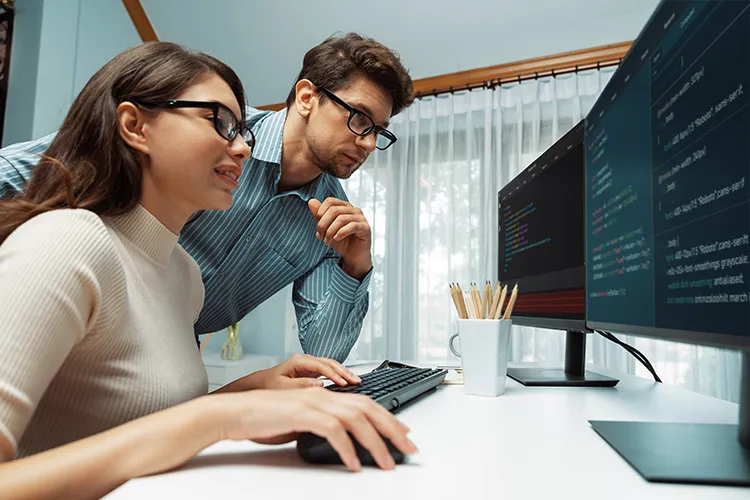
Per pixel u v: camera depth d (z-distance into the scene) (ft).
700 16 1.63
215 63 2.26
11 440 1.30
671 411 2.27
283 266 4.42
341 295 4.25
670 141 1.84
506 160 8.99
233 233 4.06
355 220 3.92
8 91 8.00
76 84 8.50
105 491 1.24
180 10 9.30
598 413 2.21
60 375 1.73
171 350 2.04
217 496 1.12
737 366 7.30
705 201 1.57
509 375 3.57
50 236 1.51
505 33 8.57
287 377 2.43
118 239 1.95
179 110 1.97
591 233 2.87
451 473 1.32
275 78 9.79
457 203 9.16
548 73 8.77
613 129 2.50
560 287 3.52
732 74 1.43
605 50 8.47
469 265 8.87
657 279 1.93
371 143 4.03
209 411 1.34
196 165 1.99
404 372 2.96
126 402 1.80
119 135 1.97
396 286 9.23
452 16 8.47
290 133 4.13
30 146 3.36
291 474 1.28
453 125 9.22
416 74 9.41
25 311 1.37
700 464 1.37
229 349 8.95
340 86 3.91
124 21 9.34
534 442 1.67
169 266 2.33
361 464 1.38
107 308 1.66
